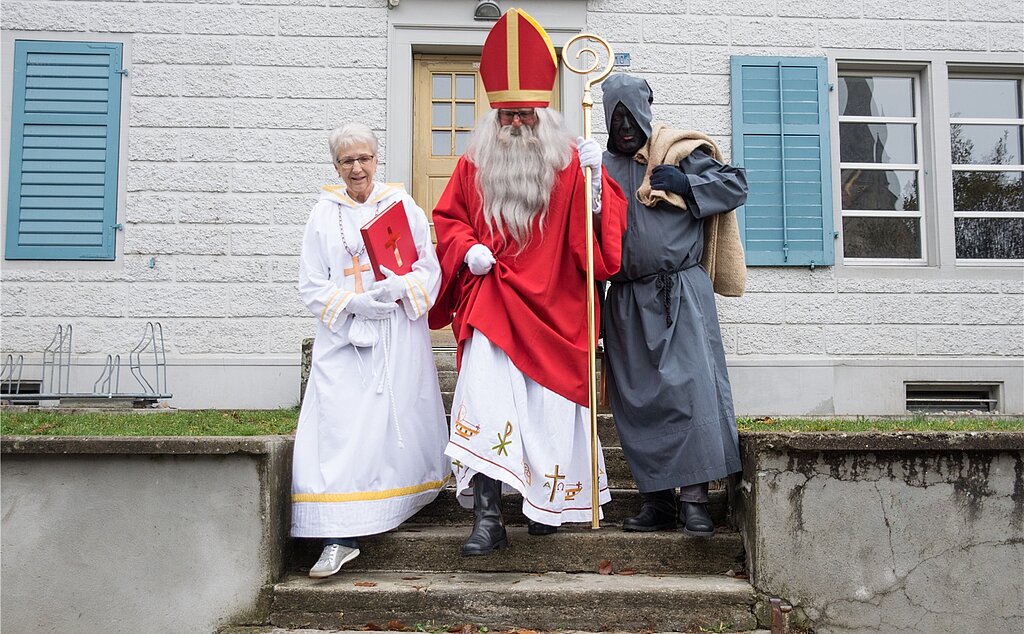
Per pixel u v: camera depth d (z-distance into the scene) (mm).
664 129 4113
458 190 4055
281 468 3723
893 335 6934
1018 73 7391
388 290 3801
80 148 6840
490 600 3523
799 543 3574
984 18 7250
